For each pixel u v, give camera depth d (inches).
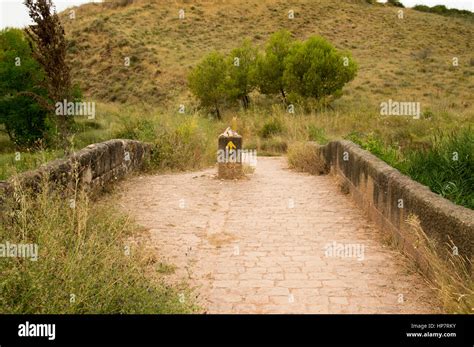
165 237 253.3
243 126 865.5
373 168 284.4
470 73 1507.1
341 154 399.2
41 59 343.3
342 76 1143.0
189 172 486.0
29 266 150.8
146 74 1615.4
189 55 1782.7
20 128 856.3
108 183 364.8
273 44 1248.2
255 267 213.6
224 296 182.2
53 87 344.5
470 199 219.6
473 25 2301.9
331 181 429.4
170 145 507.8
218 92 1179.3
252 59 1270.9
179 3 2332.7
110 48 1788.9
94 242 184.9
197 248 238.4
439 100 1157.7
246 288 190.2
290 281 197.3
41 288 145.9
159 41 1916.8
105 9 2272.4
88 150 328.2
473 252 156.9
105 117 987.9
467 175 245.3
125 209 305.1
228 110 1244.5
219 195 362.0
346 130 725.9
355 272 206.8
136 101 1456.7
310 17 2224.4
